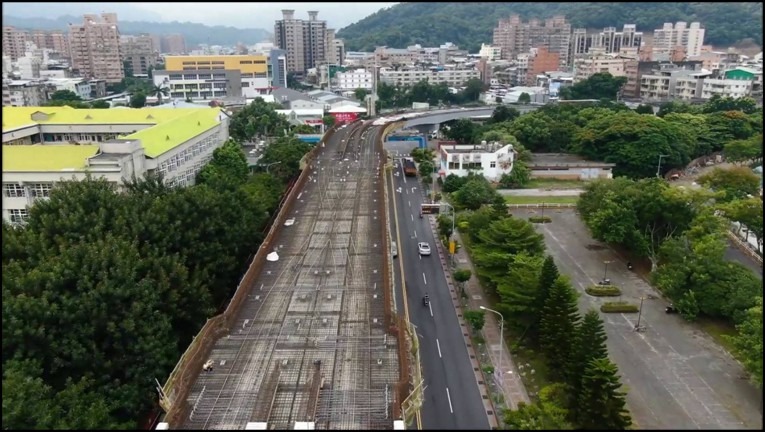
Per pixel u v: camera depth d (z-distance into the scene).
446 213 103.38
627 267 82.81
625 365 58.34
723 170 104.38
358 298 56.56
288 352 47.00
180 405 39.75
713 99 181.38
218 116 122.69
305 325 51.34
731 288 64.31
